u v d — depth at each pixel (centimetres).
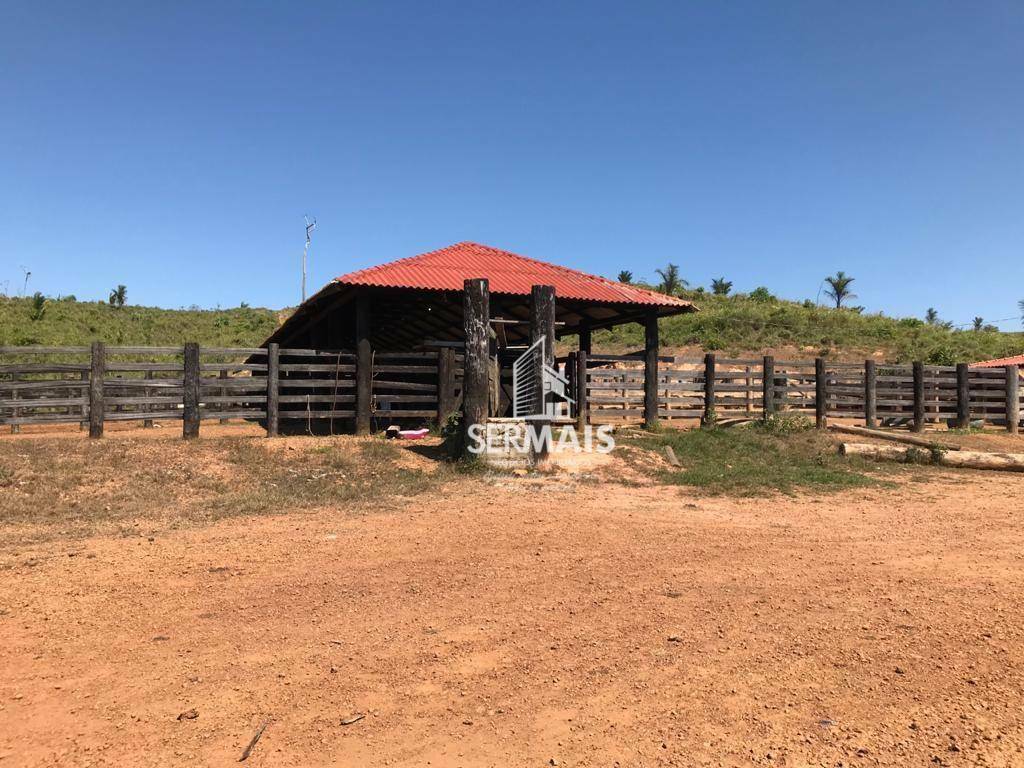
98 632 438
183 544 657
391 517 794
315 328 1764
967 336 4128
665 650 420
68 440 1113
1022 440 1681
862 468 1266
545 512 835
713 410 1614
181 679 374
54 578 543
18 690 359
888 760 298
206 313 5003
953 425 1892
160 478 915
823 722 332
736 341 3775
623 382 1706
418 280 1352
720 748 308
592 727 327
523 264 1647
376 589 532
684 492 1010
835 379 1738
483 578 564
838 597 529
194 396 1184
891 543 713
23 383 1141
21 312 3950
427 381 1733
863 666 399
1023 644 434
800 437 1471
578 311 1731
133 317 4500
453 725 329
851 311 4775
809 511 894
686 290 5859
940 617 484
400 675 382
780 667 397
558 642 431
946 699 357
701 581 566
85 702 348
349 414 1326
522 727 327
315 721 331
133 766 292
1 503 773
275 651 412
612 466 1155
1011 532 771
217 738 314
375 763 295
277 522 760
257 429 1705
